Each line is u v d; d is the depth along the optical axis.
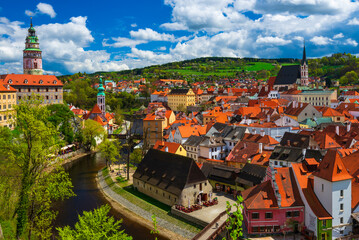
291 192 61.50
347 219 57.22
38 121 55.72
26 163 55.31
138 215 82.38
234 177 87.88
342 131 111.62
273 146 102.50
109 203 91.69
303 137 96.19
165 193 85.81
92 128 165.38
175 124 158.88
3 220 60.09
